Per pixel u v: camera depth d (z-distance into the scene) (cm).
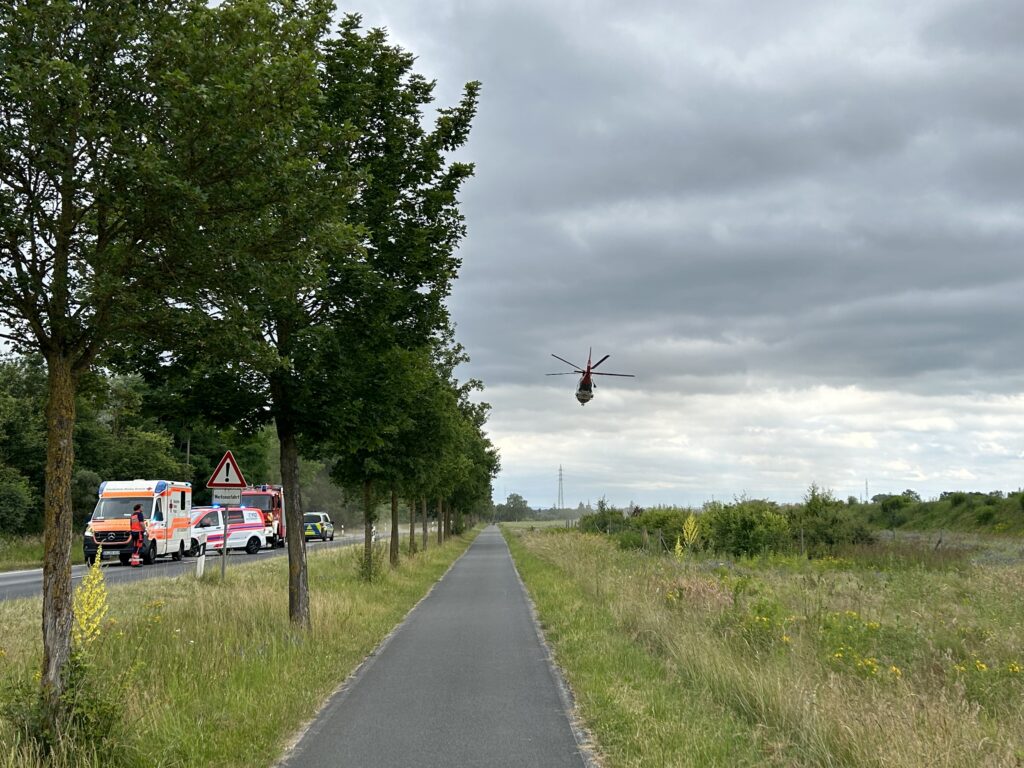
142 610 1445
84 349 704
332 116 1348
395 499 3130
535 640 1412
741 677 877
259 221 732
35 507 4616
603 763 683
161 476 5522
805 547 3503
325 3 1116
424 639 1427
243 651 1033
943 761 609
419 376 1561
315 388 1303
